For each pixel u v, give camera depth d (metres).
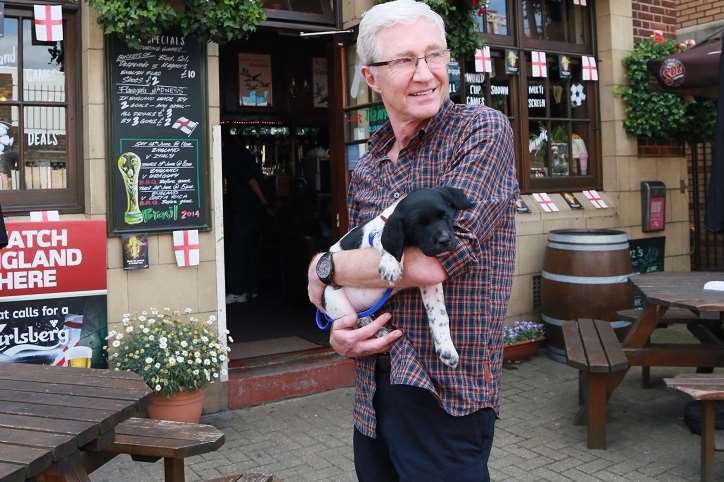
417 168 1.76
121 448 2.53
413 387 1.71
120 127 4.22
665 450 3.88
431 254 1.47
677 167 7.07
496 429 4.24
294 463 3.76
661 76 5.11
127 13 3.84
